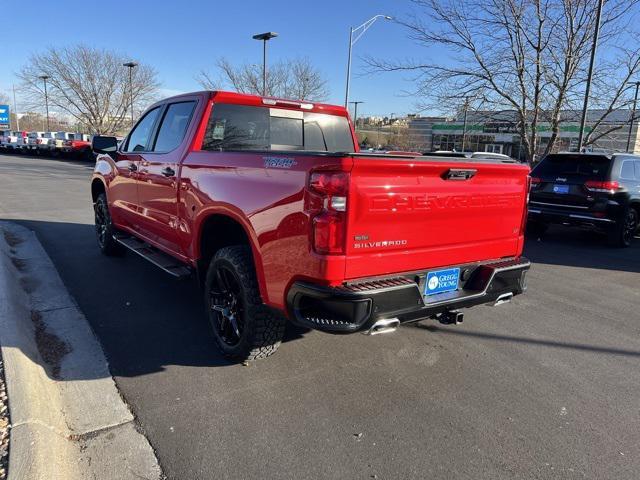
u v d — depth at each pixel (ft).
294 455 9.09
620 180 30.09
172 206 15.03
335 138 17.74
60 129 236.43
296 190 9.89
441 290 11.51
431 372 12.57
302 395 11.19
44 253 22.98
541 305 18.51
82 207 37.99
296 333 14.66
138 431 9.62
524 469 8.94
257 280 11.44
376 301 9.69
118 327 14.61
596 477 8.79
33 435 8.58
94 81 145.18
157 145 16.93
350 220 9.46
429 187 10.55
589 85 45.27
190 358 12.80
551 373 12.78
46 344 13.21
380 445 9.48
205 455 8.98
